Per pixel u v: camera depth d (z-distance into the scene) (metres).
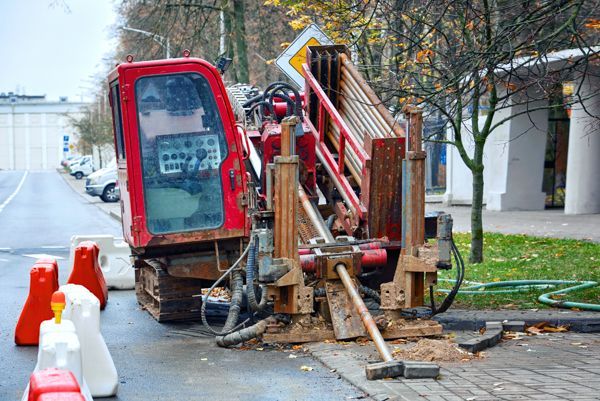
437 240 11.69
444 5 13.88
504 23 13.12
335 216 13.54
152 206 12.87
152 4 36.34
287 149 11.54
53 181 113.69
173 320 14.02
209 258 13.23
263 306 11.76
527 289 15.50
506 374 9.56
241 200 13.03
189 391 9.41
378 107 12.84
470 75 13.20
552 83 13.40
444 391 8.81
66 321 8.21
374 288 13.27
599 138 34.62
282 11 34.97
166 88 12.88
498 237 25.53
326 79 14.17
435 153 47.69
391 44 18.70
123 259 18.67
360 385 9.23
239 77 33.41
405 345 11.34
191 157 12.97
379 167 12.44
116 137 14.11
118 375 10.27
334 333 11.56
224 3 33.31
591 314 12.92
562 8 11.91
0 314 14.98
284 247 11.55
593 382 9.09
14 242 30.78
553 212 36.91
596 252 20.80
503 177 38.94
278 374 10.10
